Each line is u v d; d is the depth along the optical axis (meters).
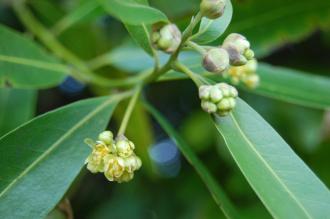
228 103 0.24
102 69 0.37
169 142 0.50
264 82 0.32
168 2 0.37
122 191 0.48
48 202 0.25
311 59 0.43
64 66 0.31
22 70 0.30
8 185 0.24
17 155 0.25
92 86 0.36
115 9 0.21
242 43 0.24
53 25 0.38
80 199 0.49
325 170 0.41
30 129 0.25
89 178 0.49
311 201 0.23
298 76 0.32
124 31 0.41
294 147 0.41
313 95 0.32
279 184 0.23
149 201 0.47
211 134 0.42
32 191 0.25
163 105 0.48
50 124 0.26
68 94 0.44
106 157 0.24
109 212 0.47
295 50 0.43
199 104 0.47
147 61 0.36
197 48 0.24
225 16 0.25
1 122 0.31
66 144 0.26
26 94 0.32
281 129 0.41
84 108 0.27
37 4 0.38
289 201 0.23
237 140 0.24
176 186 0.47
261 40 0.35
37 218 0.24
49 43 0.35
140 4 0.23
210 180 0.27
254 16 0.34
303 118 0.40
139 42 0.26
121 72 0.37
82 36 0.37
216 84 0.24
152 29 0.24
